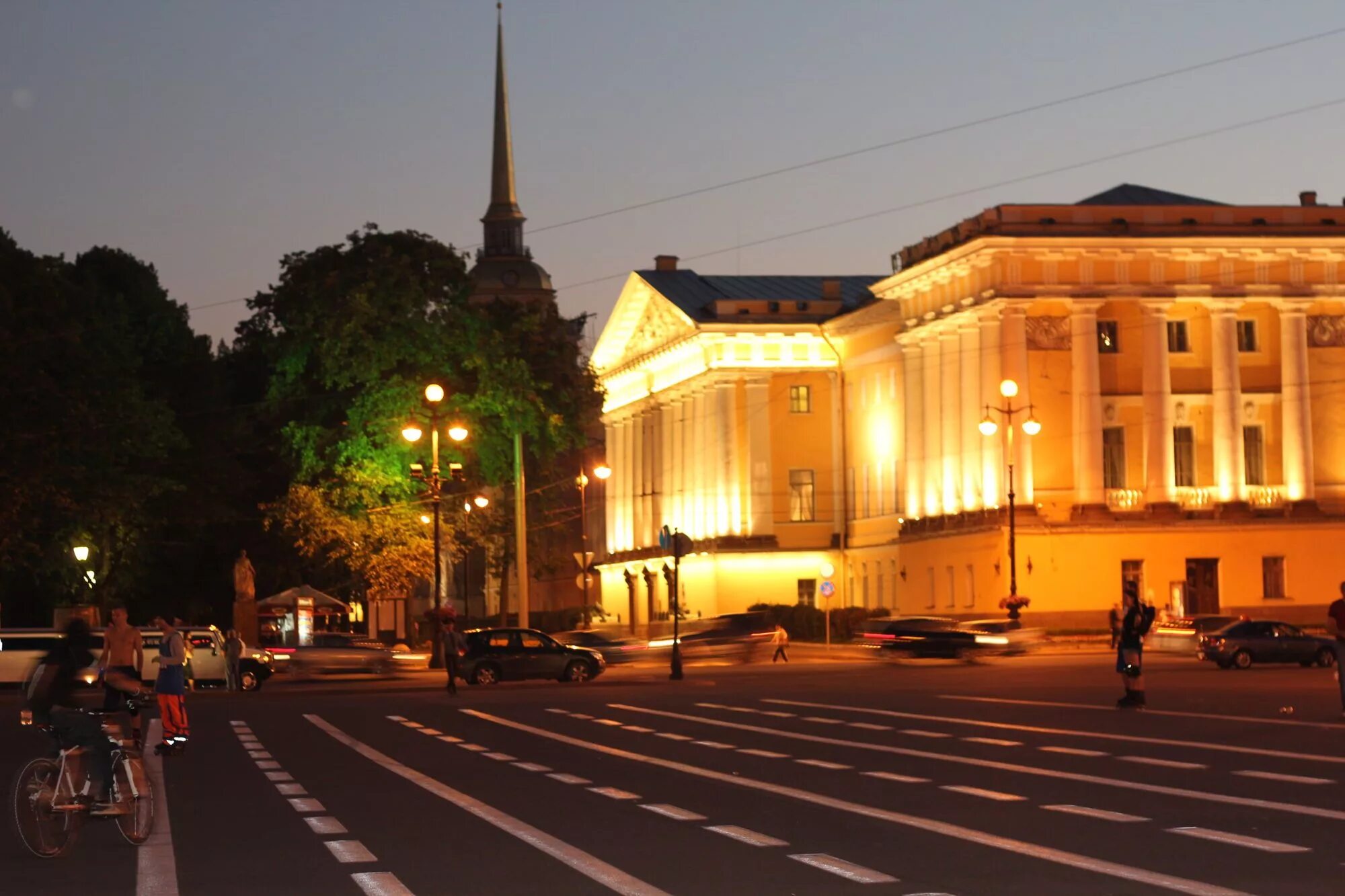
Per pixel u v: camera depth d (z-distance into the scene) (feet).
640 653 212.84
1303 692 120.37
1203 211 245.24
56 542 221.87
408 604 257.96
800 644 273.75
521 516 220.23
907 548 272.72
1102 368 245.24
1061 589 234.38
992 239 238.07
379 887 42.22
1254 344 249.75
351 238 244.22
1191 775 64.03
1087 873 41.73
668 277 361.30
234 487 274.77
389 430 228.84
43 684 50.49
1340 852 44.39
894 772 68.39
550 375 266.98
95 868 46.91
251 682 178.60
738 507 324.19
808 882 41.47
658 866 44.70
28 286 194.39
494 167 583.17
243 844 51.13
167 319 283.38
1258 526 240.32
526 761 78.54
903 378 291.58
